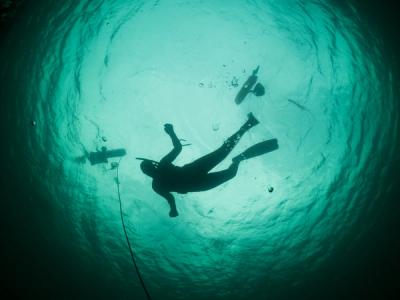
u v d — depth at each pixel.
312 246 7.47
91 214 7.29
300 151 7.27
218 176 4.48
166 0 8.09
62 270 7.10
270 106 7.38
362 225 7.33
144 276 7.26
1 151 7.11
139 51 7.88
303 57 7.66
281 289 7.21
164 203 7.15
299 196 7.37
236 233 7.38
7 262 6.93
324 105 7.39
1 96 7.21
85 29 7.68
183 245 7.32
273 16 7.94
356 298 6.77
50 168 7.32
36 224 7.21
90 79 7.58
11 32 7.30
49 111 7.41
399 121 7.21
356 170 7.36
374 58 7.45
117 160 7.10
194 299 7.26
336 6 7.76
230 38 7.98
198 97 7.57
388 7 7.61
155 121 7.42
